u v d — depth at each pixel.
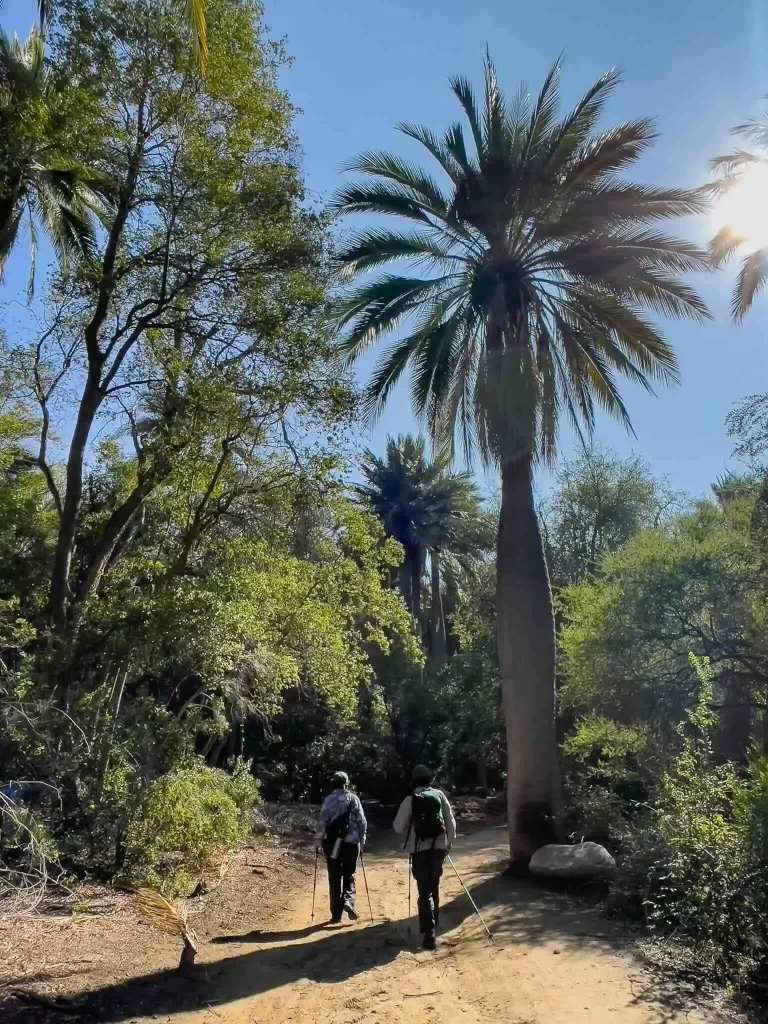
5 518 14.43
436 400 13.34
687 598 13.52
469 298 13.09
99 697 11.23
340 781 9.68
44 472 14.64
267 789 23.34
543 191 12.63
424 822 8.02
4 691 9.78
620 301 13.27
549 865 10.16
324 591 18.55
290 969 7.03
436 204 13.53
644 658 13.76
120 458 15.70
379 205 13.57
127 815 9.90
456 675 27.94
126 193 12.68
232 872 11.93
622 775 14.48
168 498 14.88
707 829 7.51
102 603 12.05
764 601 13.34
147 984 6.47
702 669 10.12
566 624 22.33
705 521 15.77
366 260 13.72
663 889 7.64
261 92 12.59
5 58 13.18
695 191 12.73
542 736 11.80
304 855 14.47
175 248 12.68
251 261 12.85
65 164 13.46
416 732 25.70
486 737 27.23
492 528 37.59
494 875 11.74
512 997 6.11
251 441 13.09
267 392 12.29
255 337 12.68
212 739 18.45
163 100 12.20
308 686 24.11
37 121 11.95
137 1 11.72
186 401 12.30
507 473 12.61
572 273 13.18
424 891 7.91
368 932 8.50
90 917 8.26
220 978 6.73
